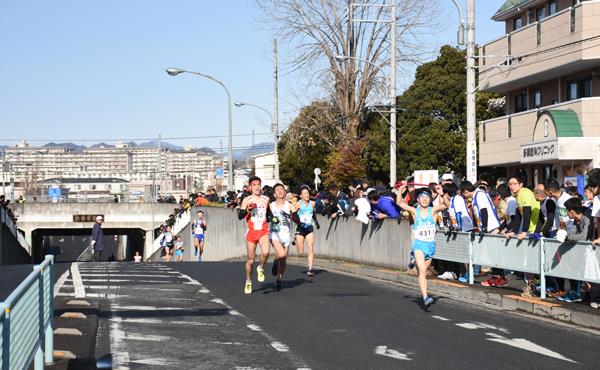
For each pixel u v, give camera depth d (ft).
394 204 85.92
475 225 72.33
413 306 60.85
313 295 67.67
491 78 159.53
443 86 199.82
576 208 55.01
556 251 56.24
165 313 57.57
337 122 226.79
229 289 72.13
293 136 232.73
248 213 68.18
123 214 285.84
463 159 196.65
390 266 84.99
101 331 50.14
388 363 40.47
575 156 124.77
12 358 25.63
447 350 43.68
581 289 57.06
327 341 46.57
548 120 130.62
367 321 53.72
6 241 182.19
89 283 77.15
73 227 281.95
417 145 198.90
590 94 135.13
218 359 41.78
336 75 224.33
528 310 57.36
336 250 102.63
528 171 155.02
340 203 100.94
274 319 54.70
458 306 60.95
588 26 124.88
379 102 216.74
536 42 140.87
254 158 454.81
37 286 32.76
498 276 67.00
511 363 40.29
